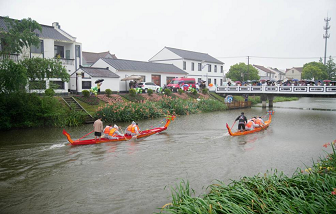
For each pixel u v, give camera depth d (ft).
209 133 59.47
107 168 35.14
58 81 87.30
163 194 27.37
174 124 72.54
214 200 20.75
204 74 173.47
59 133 57.88
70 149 44.21
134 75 116.78
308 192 23.15
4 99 61.67
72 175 32.55
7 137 53.36
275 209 19.63
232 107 120.06
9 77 59.06
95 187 29.09
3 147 45.27
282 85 128.06
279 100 183.83
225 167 35.81
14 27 67.56
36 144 47.44
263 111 111.24
